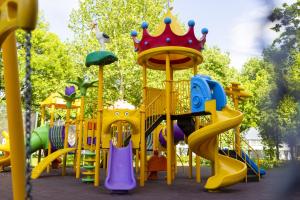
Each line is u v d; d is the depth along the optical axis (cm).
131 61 1989
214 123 875
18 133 381
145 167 1108
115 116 986
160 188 912
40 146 1344
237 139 1239
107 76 2011
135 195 781
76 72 2220
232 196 770
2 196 730
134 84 2036
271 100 609
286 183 572
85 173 1009
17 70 377
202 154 943
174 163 1172
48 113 2286
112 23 2083
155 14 2142
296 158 540
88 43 2081
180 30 1201
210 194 803
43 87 2150
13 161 384
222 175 862
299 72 591
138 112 1010
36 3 251
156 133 1340
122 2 2108
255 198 735
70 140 1287
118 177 862
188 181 1092
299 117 571
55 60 2209
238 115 906
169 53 1055
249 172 1125
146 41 1062
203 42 1098
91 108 2100
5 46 366
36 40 2205
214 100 905
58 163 1611
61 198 725
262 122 726
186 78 2242
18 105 379
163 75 2061
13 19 270
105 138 978
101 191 844
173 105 1090
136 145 995
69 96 1253
